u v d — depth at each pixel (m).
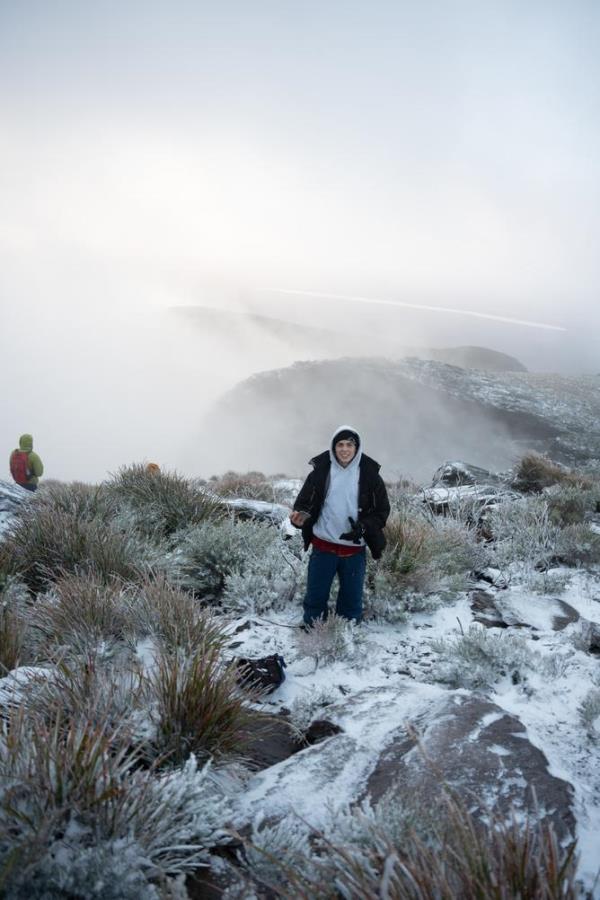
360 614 4.95
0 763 2.30
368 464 4.72
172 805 2.32
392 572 5.63
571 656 4.34
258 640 4.68
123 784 2.27
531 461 11.87
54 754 2.31
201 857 2.28
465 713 3.17
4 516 6.97
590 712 3.46
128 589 4.72
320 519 4.75
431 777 2.67
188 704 2.95
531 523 7.50
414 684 3.70
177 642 3.80
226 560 5.91
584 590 5.89
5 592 4.70
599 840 2.38
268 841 2.27
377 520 4.69
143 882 2.01
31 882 1.92
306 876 2.11
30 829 2.07
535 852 2.13
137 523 7.03
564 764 3.01
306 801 2.61
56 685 3.07
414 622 5.19
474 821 2.40
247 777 2.87
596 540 6.74
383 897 1.77
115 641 4.00
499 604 5.38
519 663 4.13
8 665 3.69
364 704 3.49
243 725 3.16
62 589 4.45
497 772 2.69
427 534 6.44
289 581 5.62
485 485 10.51
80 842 2.12
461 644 4.29
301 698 3.70
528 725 3.42
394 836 2.21
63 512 6.89
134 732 2.84
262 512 7.97
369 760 2.88
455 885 1.89
